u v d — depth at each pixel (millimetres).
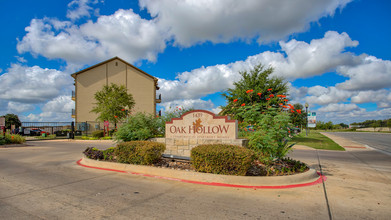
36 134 30781
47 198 4562
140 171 7012
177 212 3855
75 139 24297
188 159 7359
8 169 7617
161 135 10680
